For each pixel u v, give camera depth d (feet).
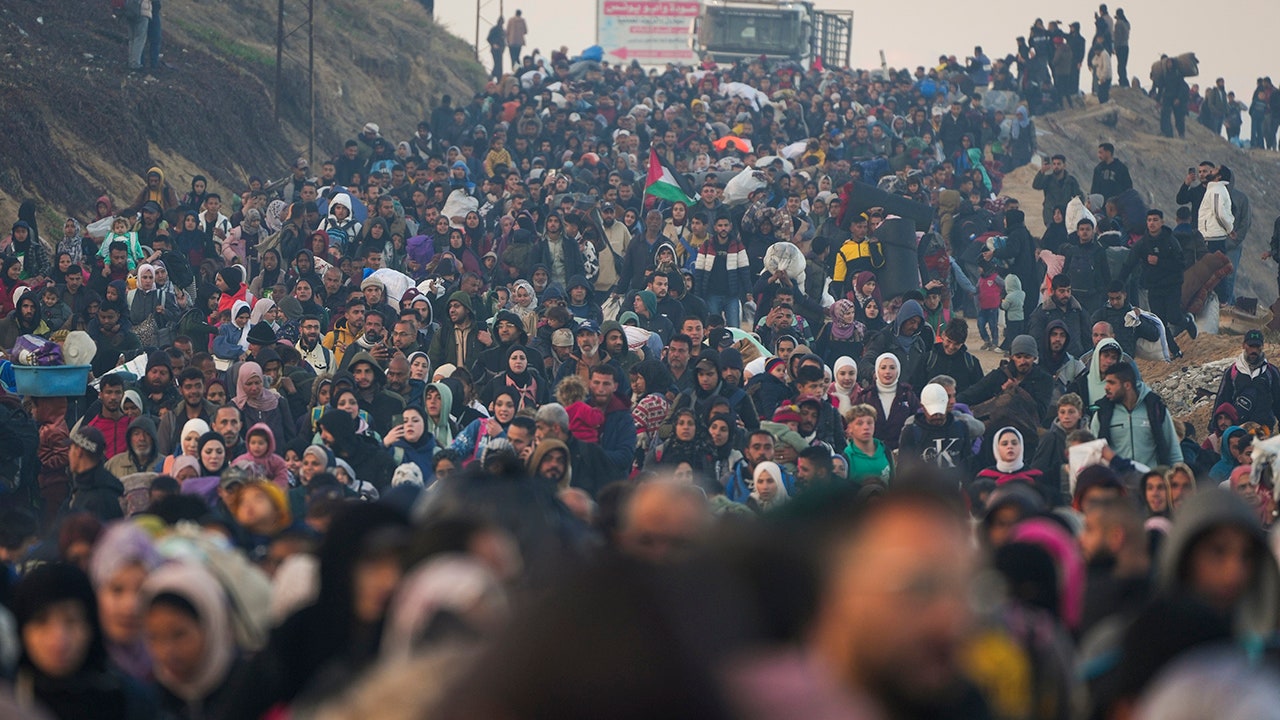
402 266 207.21
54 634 39.78
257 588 47.14
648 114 328.08
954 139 338.13
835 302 169.58
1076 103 497.46
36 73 258.78
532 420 103.09
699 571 10.89
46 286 158.71
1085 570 51.55
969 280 229.86
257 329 140.26
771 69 446.19
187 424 106.93
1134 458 119.14
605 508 62.59
